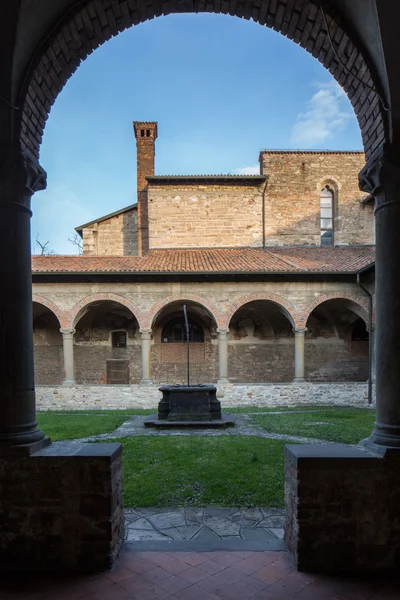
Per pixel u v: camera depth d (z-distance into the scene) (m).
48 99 4.13
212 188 19.58
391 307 3.55
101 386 14.25
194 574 3.25
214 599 2.91
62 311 15.03
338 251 18.41
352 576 3.22
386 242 3.61
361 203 19.84
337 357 17.92
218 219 19.58
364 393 14.48
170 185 19.53
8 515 3.36
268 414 12.09
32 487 3.36
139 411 13.27
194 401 10.45
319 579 3.17
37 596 2.97
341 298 15.24
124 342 17.81
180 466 6.52
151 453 7.34
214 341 17.77
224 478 5.93
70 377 14.81
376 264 3.75
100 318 17.69
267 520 4.59
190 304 16.66
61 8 3.69
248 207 19.66
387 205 3.60
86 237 20.31
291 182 19.83
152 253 18.34
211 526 4.44
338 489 3.30
